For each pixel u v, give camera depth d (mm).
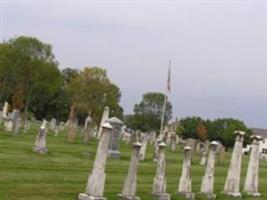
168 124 100188
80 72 103062
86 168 27500
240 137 25844
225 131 95375
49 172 24125
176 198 21875
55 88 84438
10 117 53000
